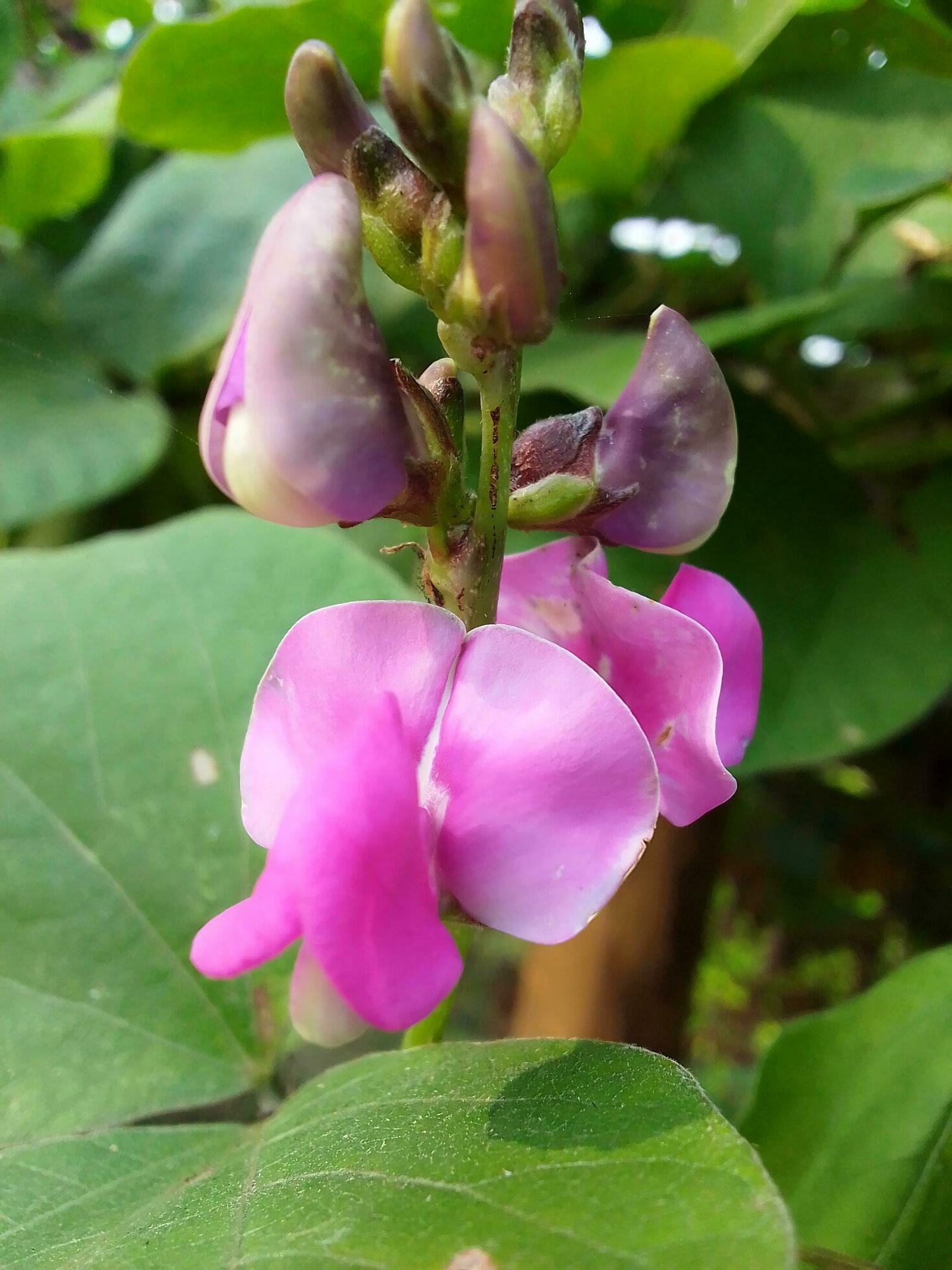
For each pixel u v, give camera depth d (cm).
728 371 19
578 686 7
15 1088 11
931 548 17
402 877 7
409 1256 7
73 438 20
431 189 7
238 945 7
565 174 20
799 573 17
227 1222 8
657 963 20
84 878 12
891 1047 12
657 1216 6
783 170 20
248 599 14
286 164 24
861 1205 11
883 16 18
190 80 18
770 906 33
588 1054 8
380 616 8
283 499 7
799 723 16
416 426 8
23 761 13
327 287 7
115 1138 10
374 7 16
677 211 20
